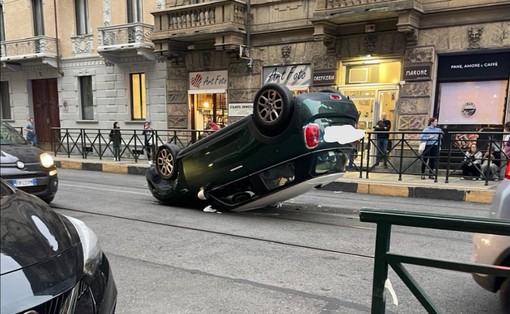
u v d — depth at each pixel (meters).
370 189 9.38
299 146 5.80
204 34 14.79
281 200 6.64
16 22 21.11
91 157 16.66
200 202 7.63
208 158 6.74
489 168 8.88
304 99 5.79
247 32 14.81
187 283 3.93
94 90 19.33
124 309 3.38
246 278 4.05
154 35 15.95
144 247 5.05
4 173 6.31
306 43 13.85
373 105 12.83
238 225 6.16
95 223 6.25
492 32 10.77
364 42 12.64
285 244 5.18
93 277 2.40
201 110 16.56
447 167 9.36
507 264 2.88
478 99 11.29
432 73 11.66
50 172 6.93
